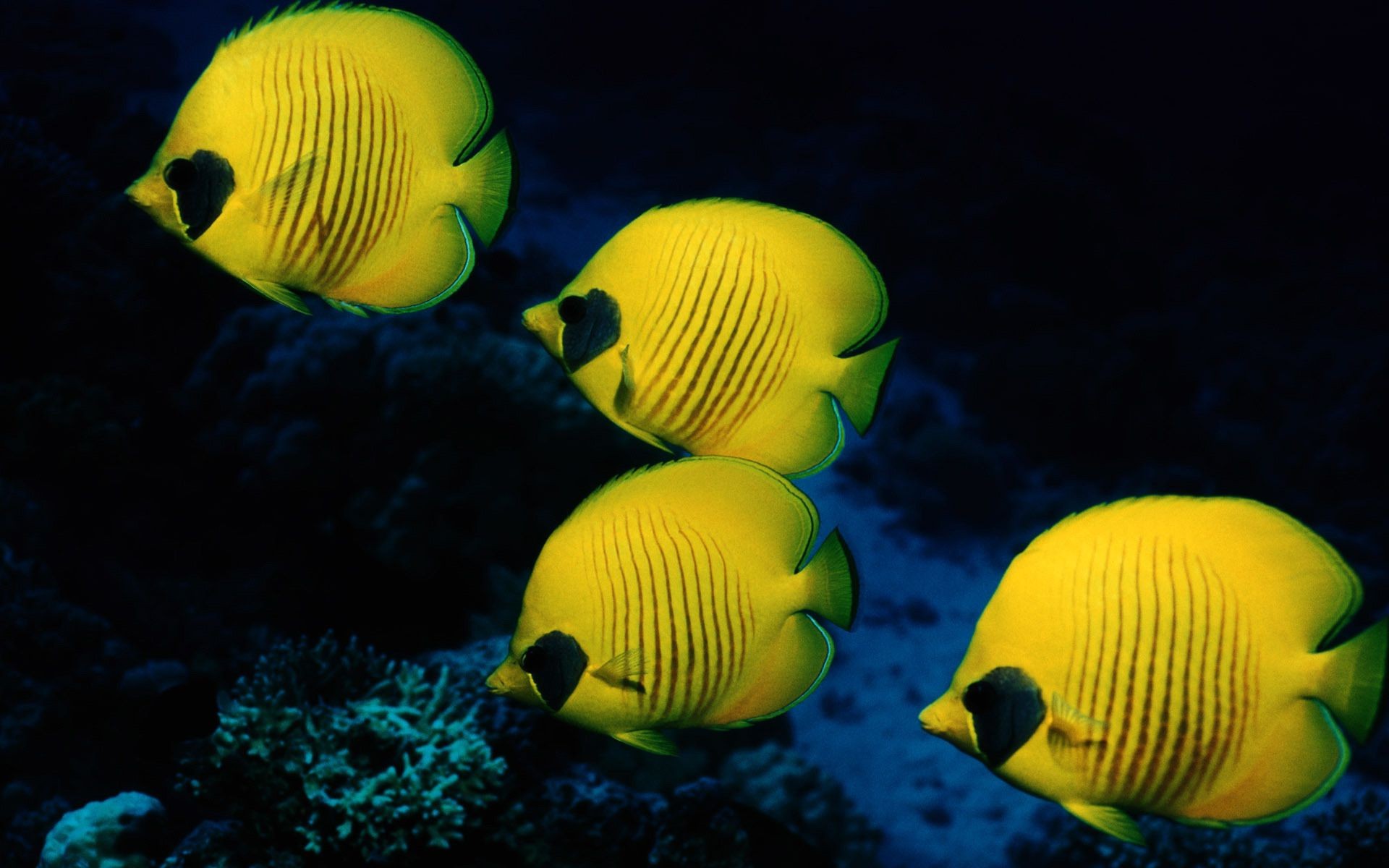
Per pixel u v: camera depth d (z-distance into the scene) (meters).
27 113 11.33
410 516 6.08
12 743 4.70
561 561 1.63
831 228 1.73
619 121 20.67
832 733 9.59
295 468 6.41
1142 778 1.43
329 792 3.35
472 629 5.86
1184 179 23.70
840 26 24.91
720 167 19.55
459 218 1.72
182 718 3.38
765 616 1.65
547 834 3.73
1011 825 8.70
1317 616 1.36
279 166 1.63
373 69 1.65
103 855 3.43
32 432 6.41
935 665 10.55
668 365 1.79
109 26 16.86
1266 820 1.42
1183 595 1.39
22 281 7.21
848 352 1.79
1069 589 1.42
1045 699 1.42
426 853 3.50
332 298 1.75
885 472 13.15
